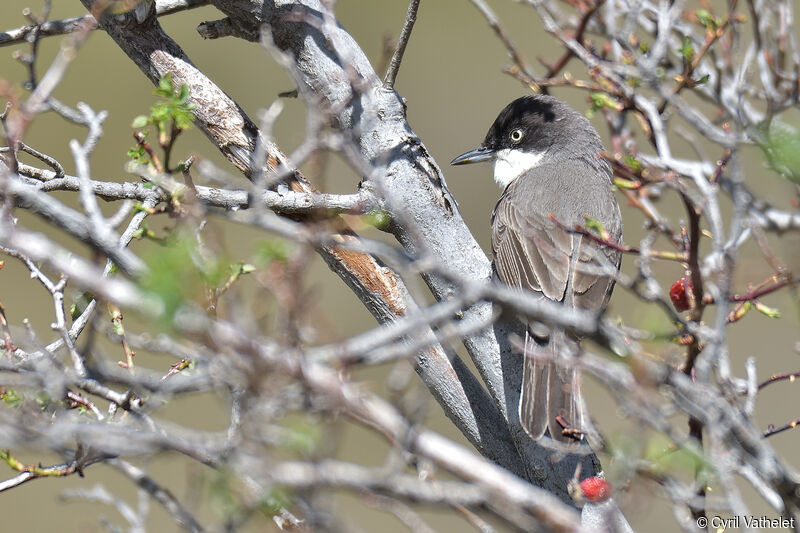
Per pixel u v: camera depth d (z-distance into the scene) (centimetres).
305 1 1140
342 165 1983
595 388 1213
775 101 1196
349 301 2112
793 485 718
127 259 677
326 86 1120
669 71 1280
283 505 681
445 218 1095
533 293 1214
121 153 2219
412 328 646
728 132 1041
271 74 2319
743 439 716
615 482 703
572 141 1398
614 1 1301
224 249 673
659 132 984
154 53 1139
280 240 668
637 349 787
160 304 595
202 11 2358
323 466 600
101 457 755
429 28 2425
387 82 1117
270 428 609
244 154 1123
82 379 690
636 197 1172
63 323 834
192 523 780
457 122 2361
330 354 624
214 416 1875
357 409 621
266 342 661
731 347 1870
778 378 828
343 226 1073
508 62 2375
